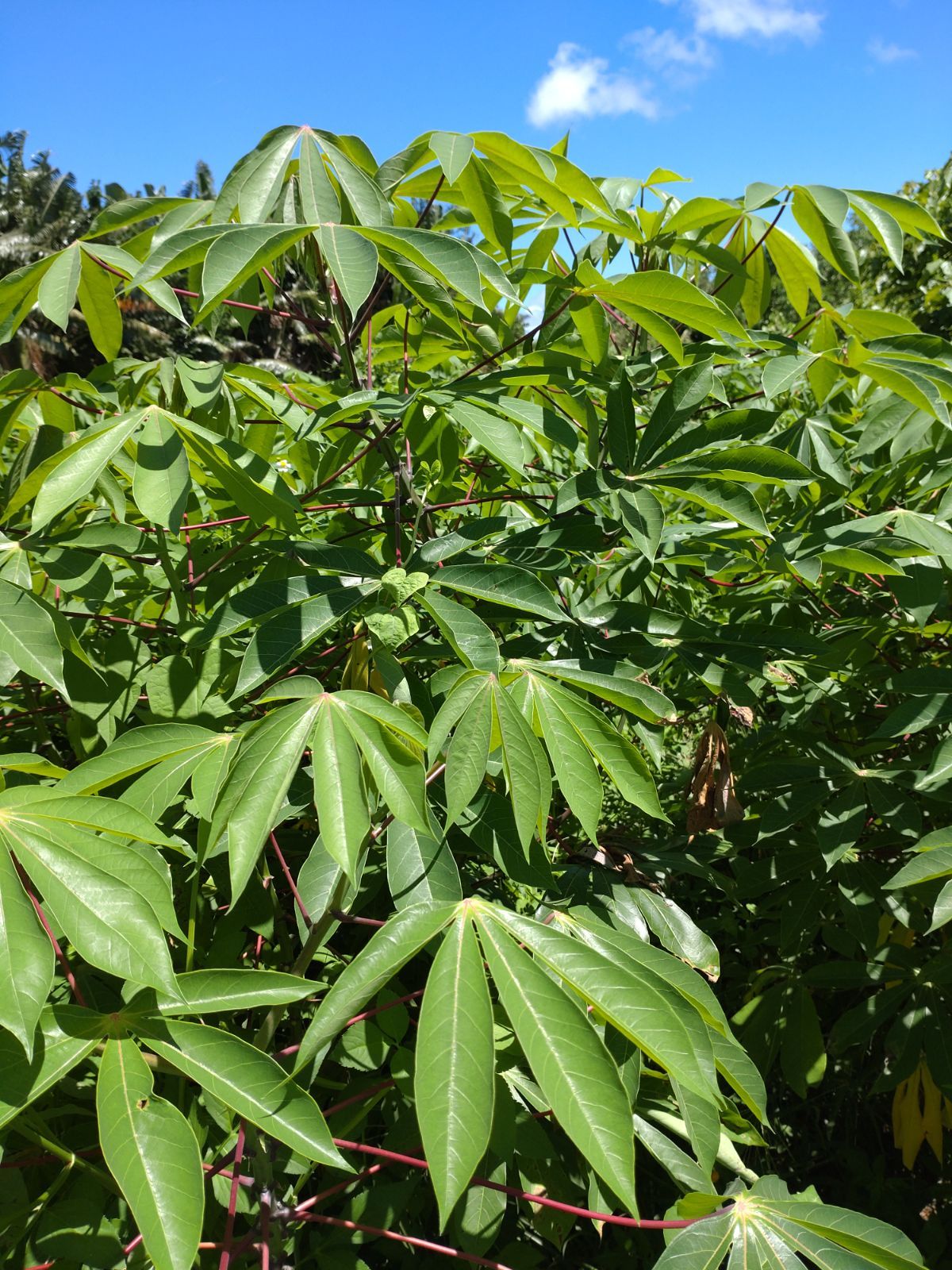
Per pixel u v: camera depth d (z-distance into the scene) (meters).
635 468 1.56
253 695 1.54
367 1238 1.33
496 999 1.37
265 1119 0.89
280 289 1.65
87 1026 0.94
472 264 1.17
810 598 2.21
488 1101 0.85
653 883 1.82
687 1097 1.15
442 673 1.23
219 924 1.41
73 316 20.83
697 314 1.46
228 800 0.97
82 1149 1.22
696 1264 0.99
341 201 1.54
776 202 1.88
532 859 1.25
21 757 1.09
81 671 1.43
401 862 1.17
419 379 1.77
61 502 1.21
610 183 2.03
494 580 1.29
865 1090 2.43
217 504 1.80
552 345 1.81
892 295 7.55
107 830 0.94
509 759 1.05
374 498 1.68
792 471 1.47
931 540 1.77
